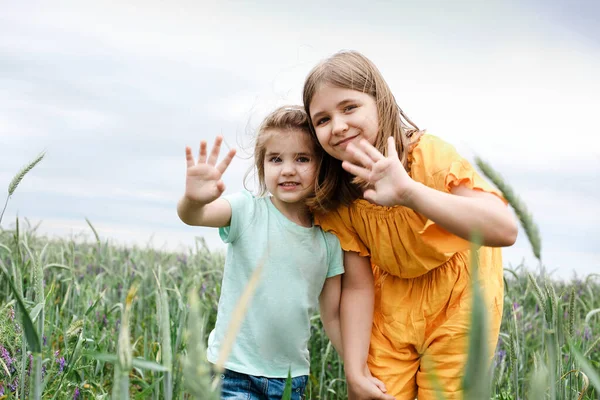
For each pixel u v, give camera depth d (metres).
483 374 0.87
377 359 2.96
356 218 2.91
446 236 2.63
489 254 2.98
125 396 1.07
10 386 2.15
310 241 2.96
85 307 3.41
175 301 3.72
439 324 2.87
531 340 3.96
